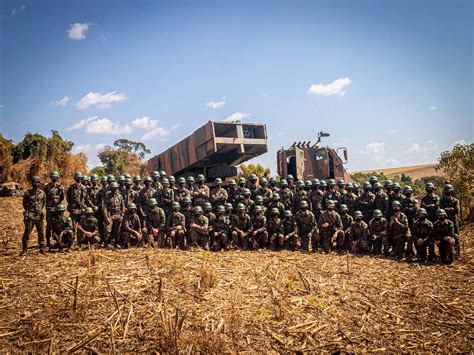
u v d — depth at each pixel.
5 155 23.69
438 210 9.80
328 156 15.05
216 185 12.12
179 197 11.59
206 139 12.02
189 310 5.79
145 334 5.07
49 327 5.15
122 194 11.21
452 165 15.66
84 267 7.62
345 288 7.20
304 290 6.95
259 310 5.96
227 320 5.50
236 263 8.71
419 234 9.99
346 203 12.24
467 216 15.27
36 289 6.39
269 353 4.80
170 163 14.20
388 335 5.41
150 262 8.07
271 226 11.23
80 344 4.76
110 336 4.96
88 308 5.71
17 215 15.54
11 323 5.25
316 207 12.30
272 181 12.73
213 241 10.98
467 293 7.14
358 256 10.36
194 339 4.87
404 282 7.77
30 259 8.55
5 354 4.52
